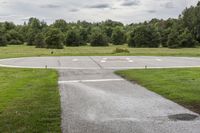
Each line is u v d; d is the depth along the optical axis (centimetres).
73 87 1320
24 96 1112
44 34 7162
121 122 760
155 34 7700
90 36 8538
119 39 9081
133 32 7894
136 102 996
